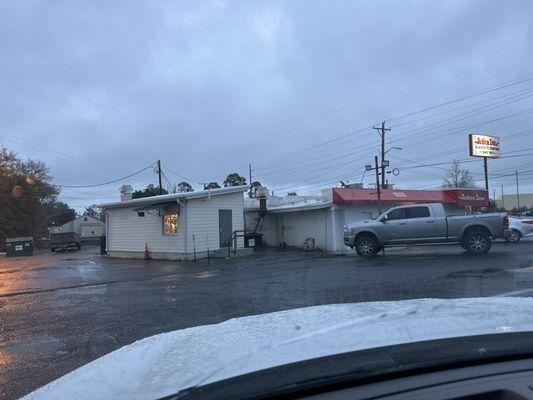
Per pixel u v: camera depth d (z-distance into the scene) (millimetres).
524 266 14133
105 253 31781
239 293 11672
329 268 16250
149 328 8359
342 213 28125
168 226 25219
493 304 2686
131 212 27594
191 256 23844
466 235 18594
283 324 2439
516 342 1779
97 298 12148
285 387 1497
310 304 9820
